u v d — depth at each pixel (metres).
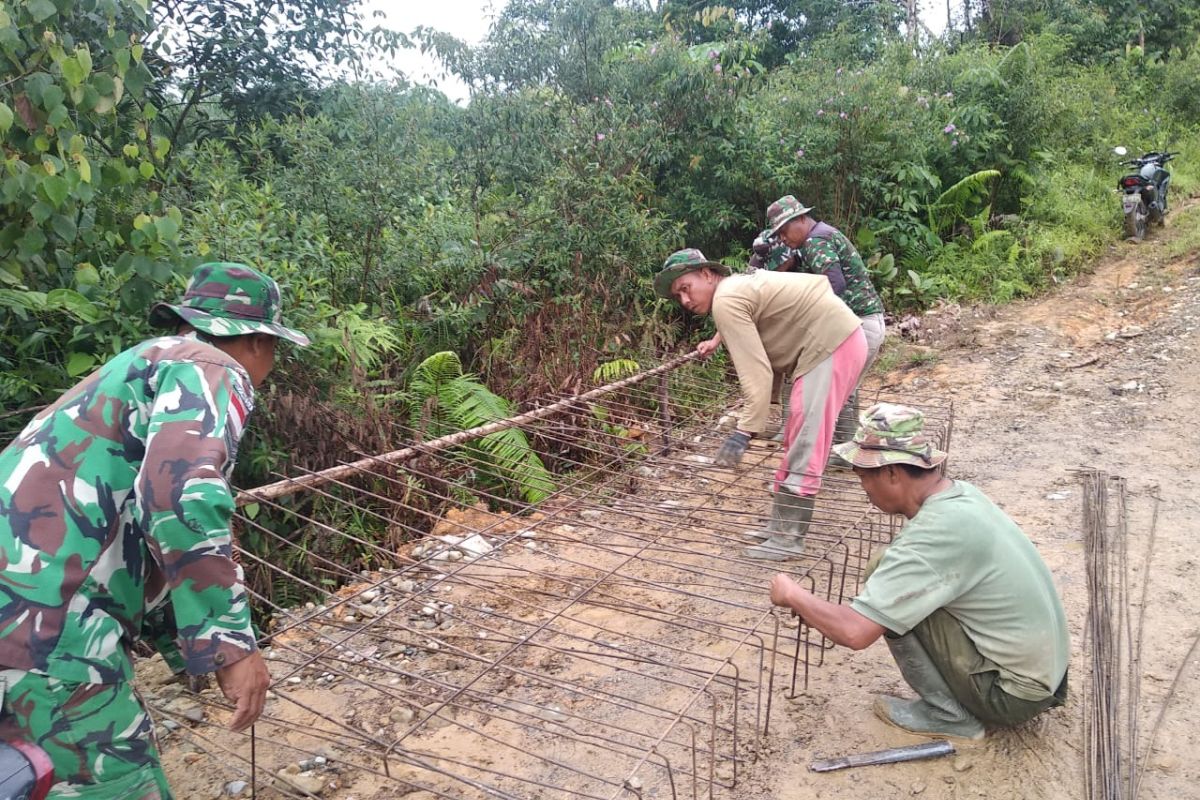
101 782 1.61
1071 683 2.86
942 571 2.31
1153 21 16.36
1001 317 7.65
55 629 1.54
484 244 6.04
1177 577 3.50
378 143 6.15
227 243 4.07
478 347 5.80
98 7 3.50
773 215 4.96
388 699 2.96
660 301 6.62
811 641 3.24
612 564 3.93
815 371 3.75
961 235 9.02
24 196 3.13
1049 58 11.14
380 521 4.24
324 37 6.77
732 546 4.04
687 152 7.61
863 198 8.46
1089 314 7.46
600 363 5.96
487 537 4.24
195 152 5.71
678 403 5.71
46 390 3.52
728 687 2.97
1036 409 5.87
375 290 5.55
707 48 8.45
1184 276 7.88
